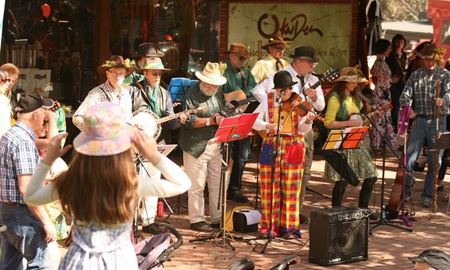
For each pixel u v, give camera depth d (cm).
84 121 394
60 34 1307
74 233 407
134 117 762
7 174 566
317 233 779
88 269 400
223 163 844
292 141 841
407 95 1036
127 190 392
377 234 911
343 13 1516
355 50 1524
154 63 841
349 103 909
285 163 844
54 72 1299
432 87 1036
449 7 2341
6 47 1236
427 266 543
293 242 850
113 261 404
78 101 1327
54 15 1298
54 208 730
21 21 1254
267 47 1111
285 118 834
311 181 1247
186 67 1471
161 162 414
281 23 1516
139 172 662
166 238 491
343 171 909
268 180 850
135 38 1400
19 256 593
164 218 948
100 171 388
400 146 1580
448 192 1184
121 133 393
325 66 1529
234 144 1040
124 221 398
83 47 1338
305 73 877
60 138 418
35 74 1270
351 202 1091
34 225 575
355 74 911
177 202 1011
